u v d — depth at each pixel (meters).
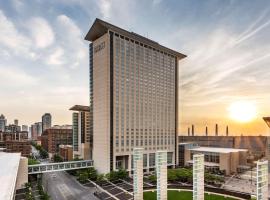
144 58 150.62
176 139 166.75
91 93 151.38
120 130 134.12
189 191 91.06
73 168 131.12
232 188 100.94
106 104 130.62
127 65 140.88
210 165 140.12
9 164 90.81
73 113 199.25
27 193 89.06
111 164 129.50
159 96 158.25
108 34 133.25
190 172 109.56
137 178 78.69
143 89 148.25
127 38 142.25
